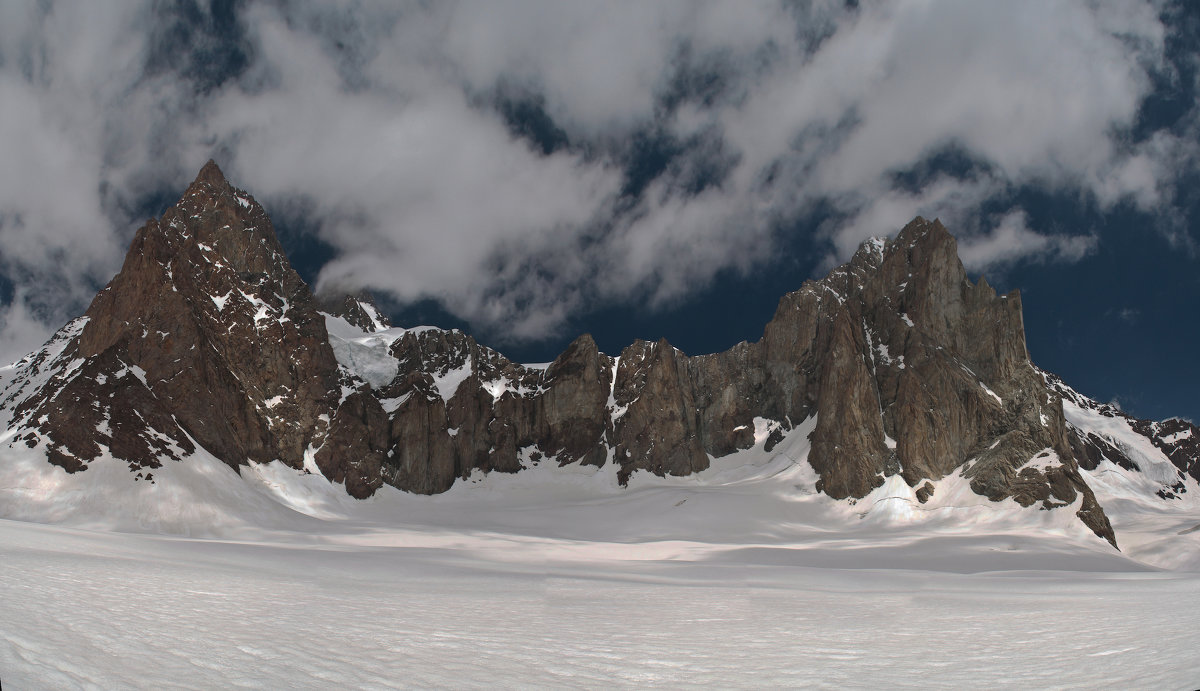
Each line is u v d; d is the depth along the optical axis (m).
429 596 28.08
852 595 35.75
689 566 65.06
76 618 15.05
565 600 29.00
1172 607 26.39
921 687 12.34
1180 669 12.50
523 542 96.75
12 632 12.67
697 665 14.70
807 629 21.16
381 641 15.96
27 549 30.94
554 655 15.41
